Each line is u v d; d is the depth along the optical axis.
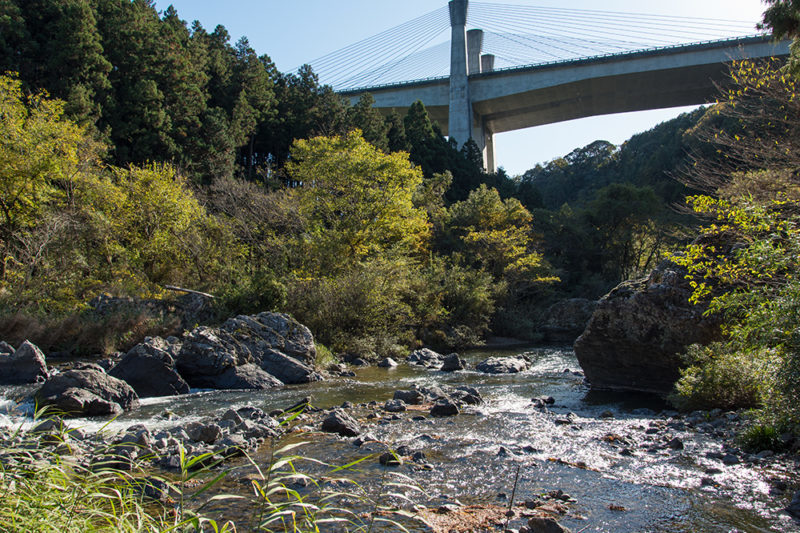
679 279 11.73
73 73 34.28
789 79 11.70
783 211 7.74
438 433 8.26
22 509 2.78
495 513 4.96
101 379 10.41
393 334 23.08
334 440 7.79
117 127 35.06
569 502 5.27
